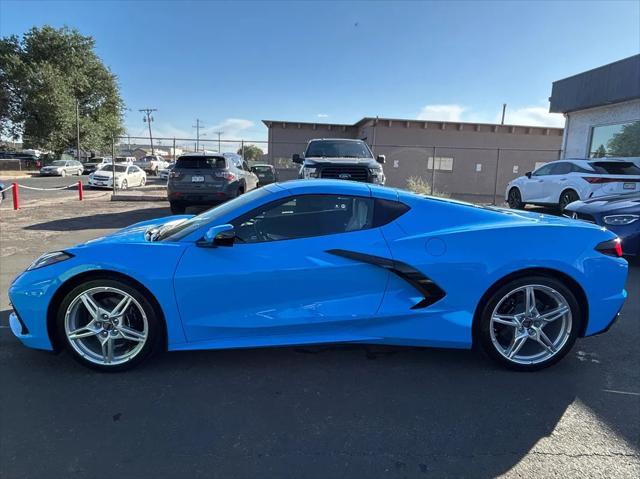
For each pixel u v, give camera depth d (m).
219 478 2.25
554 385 3.21
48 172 38.53
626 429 2.70
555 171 12.13
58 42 48.25
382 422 2.74
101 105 52.75
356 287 3.27
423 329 3.31
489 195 25.22
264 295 3.22
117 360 3.27
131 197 17.34
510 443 2.55
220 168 11.55
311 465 2.35
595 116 14.77
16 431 2.60
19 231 9.73
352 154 11.38
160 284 3.14
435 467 2.35
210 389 3.10
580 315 3.38
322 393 3.07
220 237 3.16
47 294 3.16
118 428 2.64
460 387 3.16
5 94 43.94
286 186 3.51
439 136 28.48
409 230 3.34
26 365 3.40
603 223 6.80
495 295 3.29
